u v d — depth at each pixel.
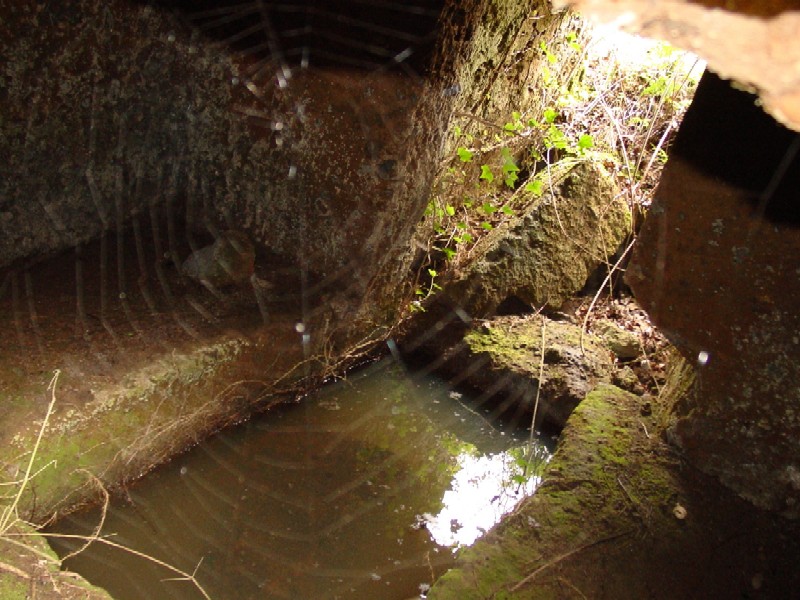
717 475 1.66
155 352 1.85
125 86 2.10
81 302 2.00
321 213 2.20
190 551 1.66
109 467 1.73
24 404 1.63
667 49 2.93
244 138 2.22
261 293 2.16
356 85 2.01
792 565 1.50
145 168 2.29
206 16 2.08
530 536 1.52
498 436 2.15
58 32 1.89
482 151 2.62
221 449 1.98
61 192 2.12
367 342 2.34
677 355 2.03
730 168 1.37
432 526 1.81
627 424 1.81
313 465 1.97
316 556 1.69
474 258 2.45
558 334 2.34
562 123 2.97
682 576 1.46
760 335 1.47
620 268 2.49
